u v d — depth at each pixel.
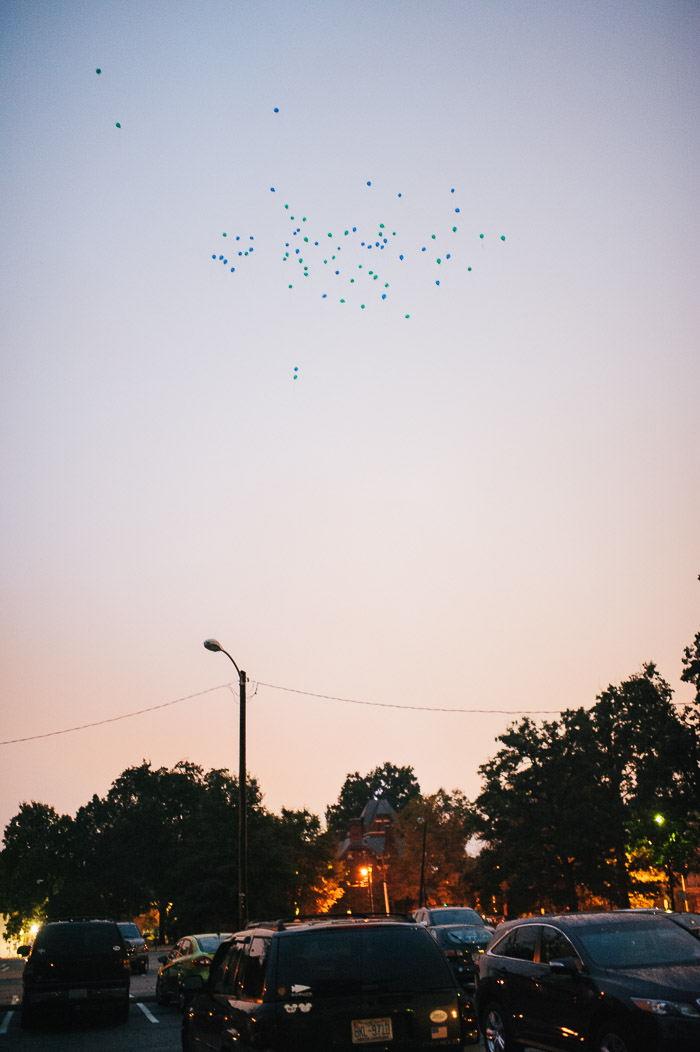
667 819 50.72
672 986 9.80
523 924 12.78
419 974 7.73
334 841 72.56
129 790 101.25
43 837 113.12
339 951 7.72
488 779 60.69
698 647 50.53
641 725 53.50
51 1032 18.30
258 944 8.19
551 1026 11.09
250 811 58.16
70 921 19.80
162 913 91.38
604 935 11.28
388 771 180.75
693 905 62.22
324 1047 7.23
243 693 30.12
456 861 88.62
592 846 55.94
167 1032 17.30
